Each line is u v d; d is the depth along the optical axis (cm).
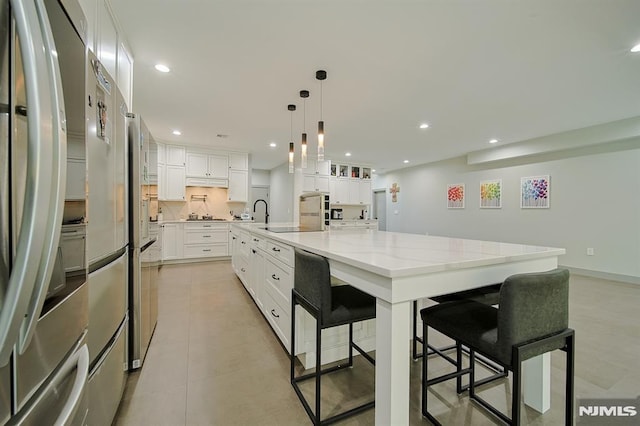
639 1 174
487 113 372
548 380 144
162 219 548
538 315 102
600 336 229
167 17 188
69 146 74
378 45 221
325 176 685
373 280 108
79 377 72
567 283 109
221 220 571
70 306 75
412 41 215
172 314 275
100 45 159
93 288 109
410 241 187
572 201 470
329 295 131
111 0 171
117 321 138
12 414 50
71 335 75
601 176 438
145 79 276
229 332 235
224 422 135
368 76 270
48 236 52
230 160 593
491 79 276
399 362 100
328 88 297
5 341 45
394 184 867
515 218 554
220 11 183
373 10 182
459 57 238
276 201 816
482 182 617
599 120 400
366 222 720
